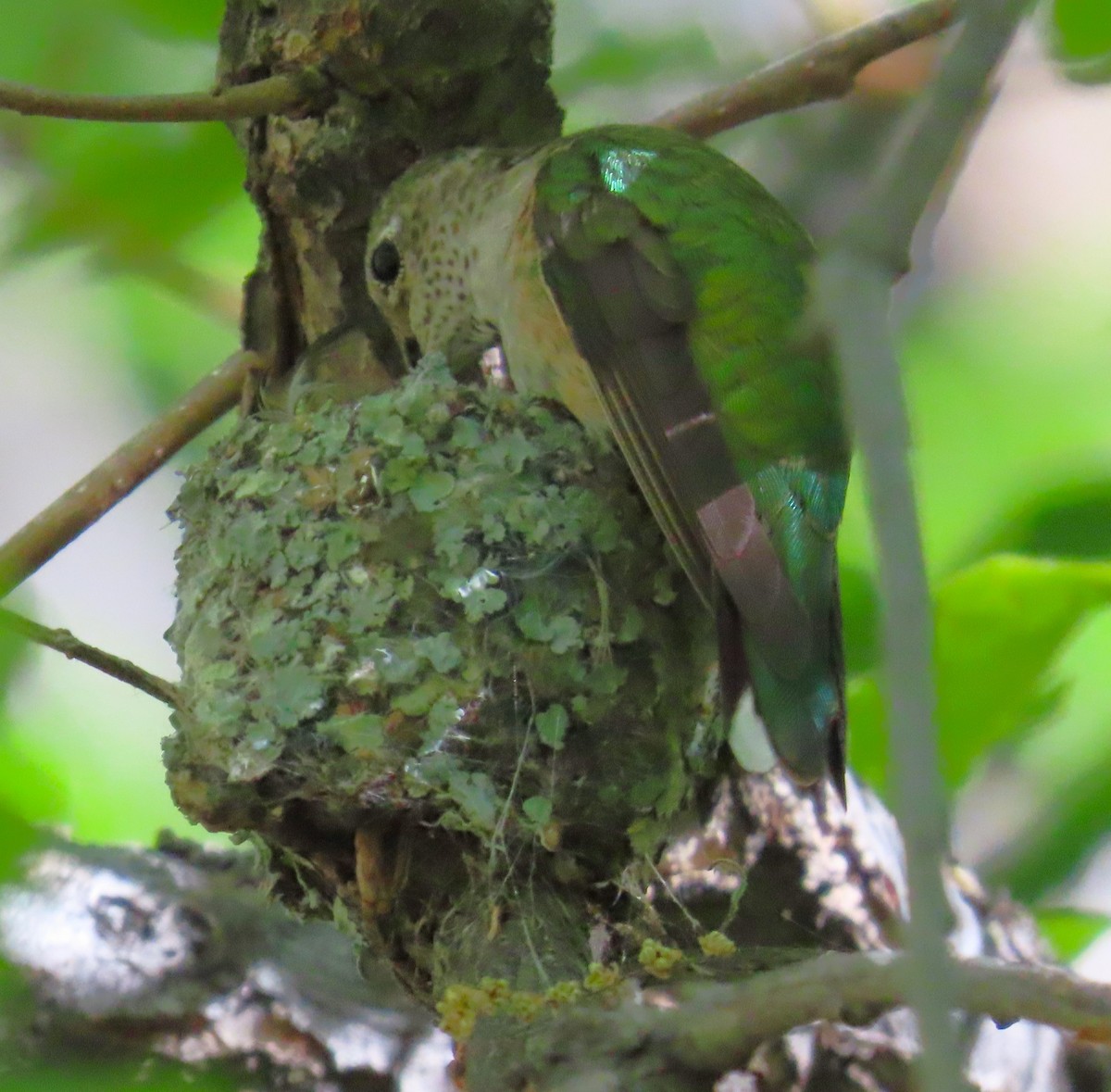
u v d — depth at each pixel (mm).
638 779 5906
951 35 7121
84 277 8820
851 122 8422
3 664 4711
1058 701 7305
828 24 8656
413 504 6227
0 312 10688
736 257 6641
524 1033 4699
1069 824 8008
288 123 7262
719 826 6883
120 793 8680
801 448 6266
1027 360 10055
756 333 6449
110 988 6582
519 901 5570
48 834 4109
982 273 10336
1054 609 6707
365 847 5781
